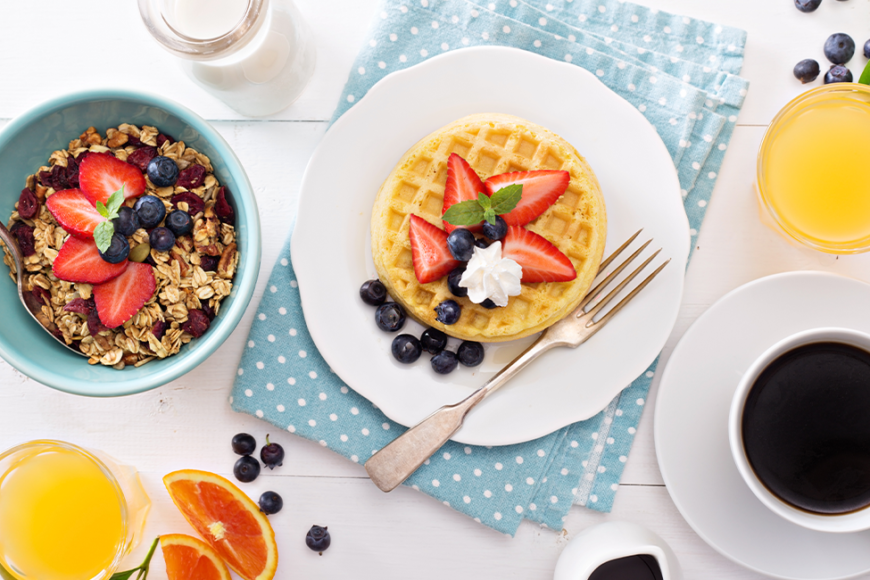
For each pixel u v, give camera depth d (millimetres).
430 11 765
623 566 729
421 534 773
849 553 744
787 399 726
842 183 754
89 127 732
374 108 753
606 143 756
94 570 760
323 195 754
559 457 765
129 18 777
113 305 720
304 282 751
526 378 750
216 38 707
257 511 757
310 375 761
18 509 753
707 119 765
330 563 774
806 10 774
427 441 742
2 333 712
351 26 779
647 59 772
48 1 776
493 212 711
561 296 737
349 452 760
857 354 720
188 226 725
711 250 775
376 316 748
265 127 779
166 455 773
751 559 749
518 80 756
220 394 773
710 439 749
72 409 773
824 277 741
